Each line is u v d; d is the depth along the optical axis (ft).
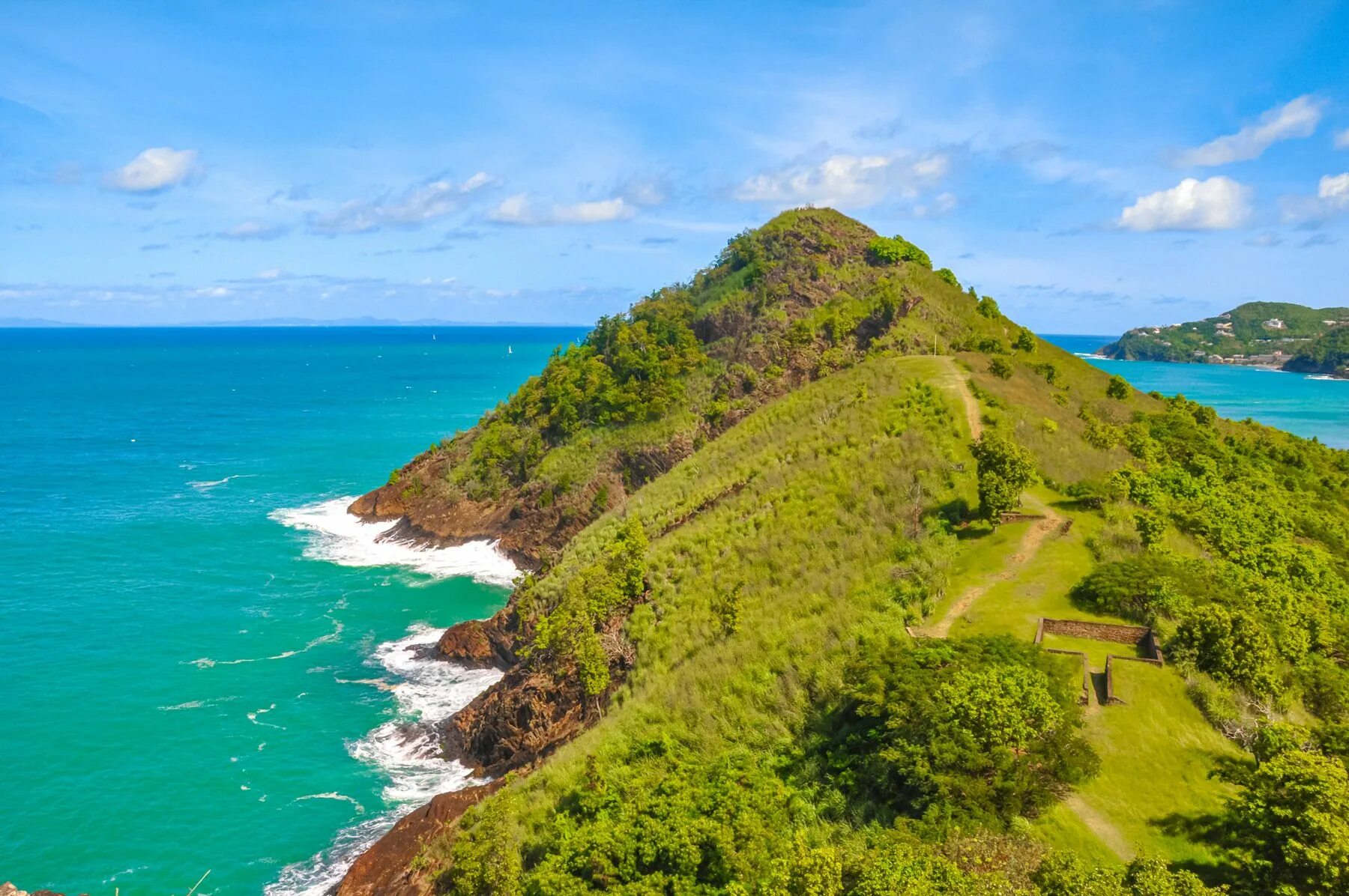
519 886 100.37
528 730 160.86
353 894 124.47
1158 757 92.32
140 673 197.57
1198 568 137.39
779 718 117.19
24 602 240.94
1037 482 174.50
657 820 95.91
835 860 77.41
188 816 144.56
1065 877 68.49
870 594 136.67
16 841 136.26
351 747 169.17
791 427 232.53
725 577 165.68
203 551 293.84
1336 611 144.66
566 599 178.91
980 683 91.97
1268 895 72.38
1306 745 88.53
